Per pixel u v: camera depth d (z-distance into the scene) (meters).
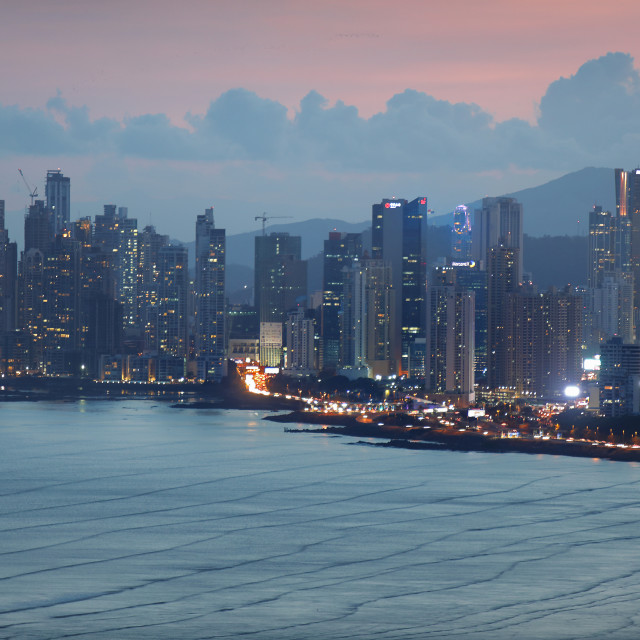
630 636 193.88
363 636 194.50
